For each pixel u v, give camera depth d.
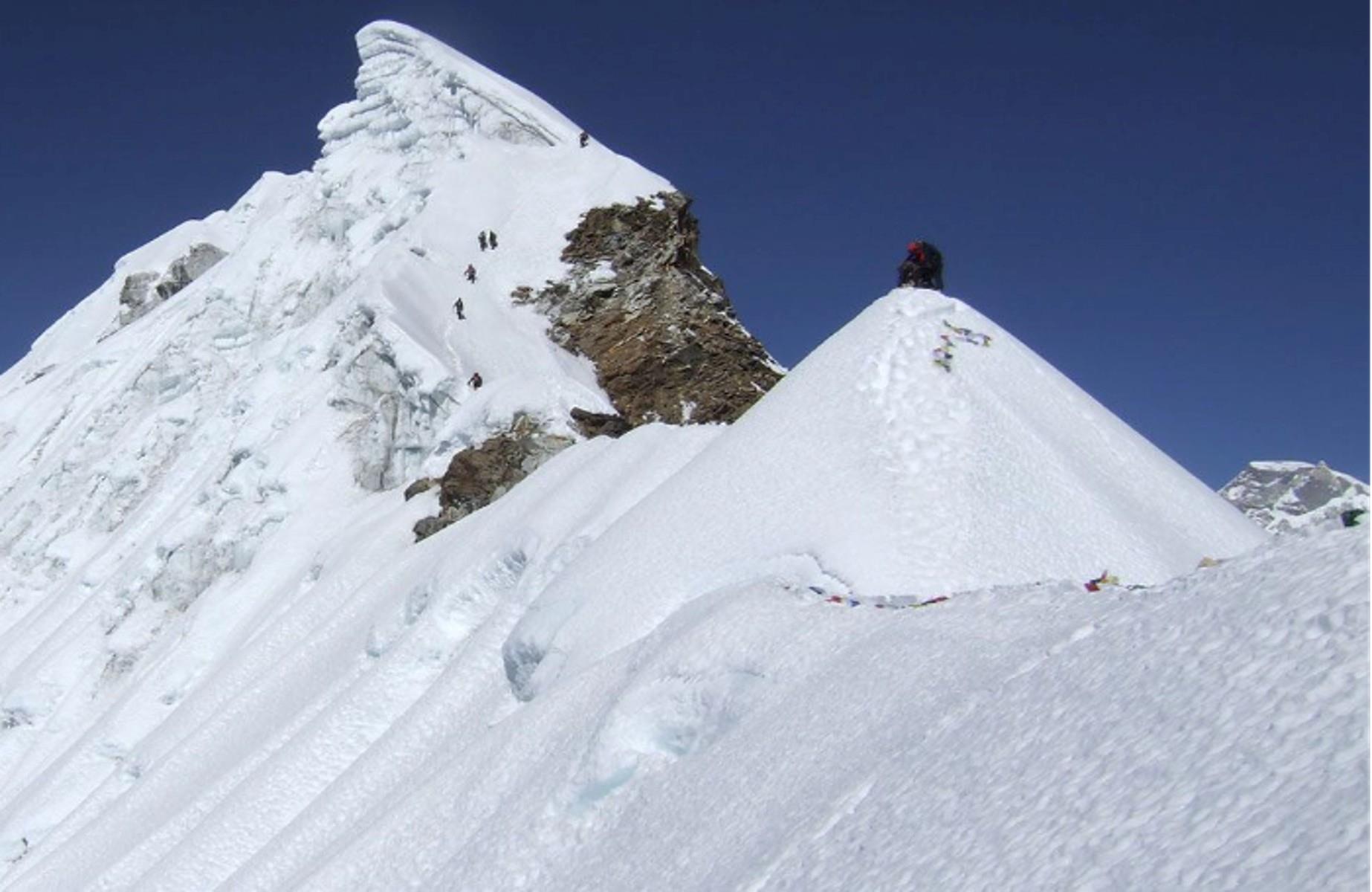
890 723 14.90
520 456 44.12
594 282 59.53
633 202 62.12
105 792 39.06
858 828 12.77
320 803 28.39
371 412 52.94
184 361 69.00
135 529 58.09
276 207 82.75
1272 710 9.66
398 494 48.91
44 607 58.69
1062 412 26.00
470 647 30.61
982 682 14.12
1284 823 8.44
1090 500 23.20
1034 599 16.31
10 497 70.81
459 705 29.28
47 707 50.47
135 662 50.22
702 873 15.14
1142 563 22.00
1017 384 26.00
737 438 27.33
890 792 12.99
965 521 22.50
